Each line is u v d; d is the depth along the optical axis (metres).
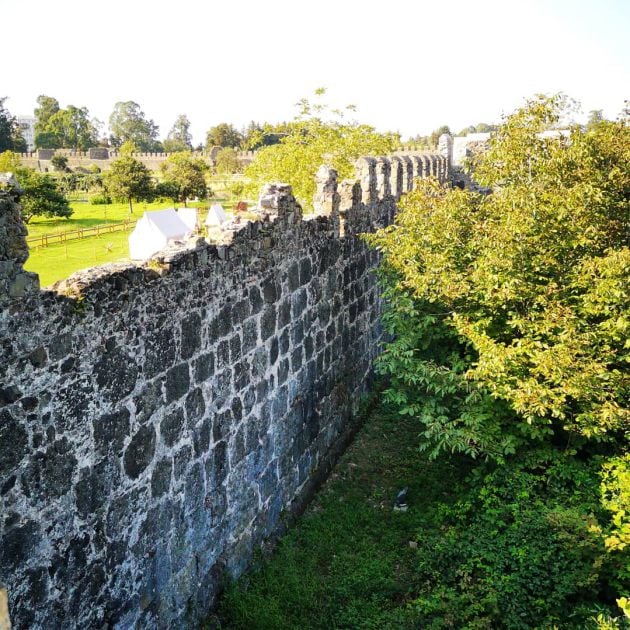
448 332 10.56
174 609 6.65
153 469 6.11
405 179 17.45
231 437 7.71
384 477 11.18
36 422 4.61
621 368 9.32
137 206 47.12
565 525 7.57
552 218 9.49
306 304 10.12
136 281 5.64
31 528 4.66
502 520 8.21
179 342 6.41
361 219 13.16
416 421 13.34
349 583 8.12
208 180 64.06
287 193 9.10
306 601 7.72
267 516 8.89
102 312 5.21
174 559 6.60
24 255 4.39
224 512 7.64
